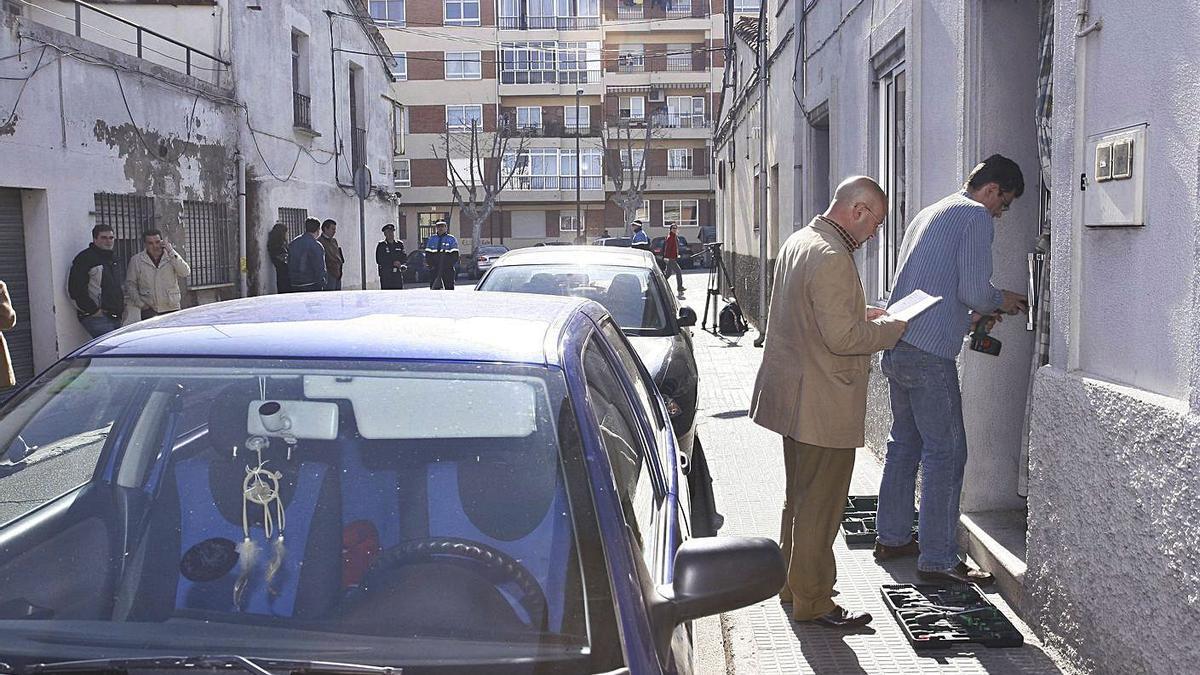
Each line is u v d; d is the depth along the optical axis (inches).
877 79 300.2
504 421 95.3
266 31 709.3
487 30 2362.2
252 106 681.0
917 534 205.3
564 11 2456.9
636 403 136.0
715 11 2498.8
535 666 78.3
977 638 159.2
